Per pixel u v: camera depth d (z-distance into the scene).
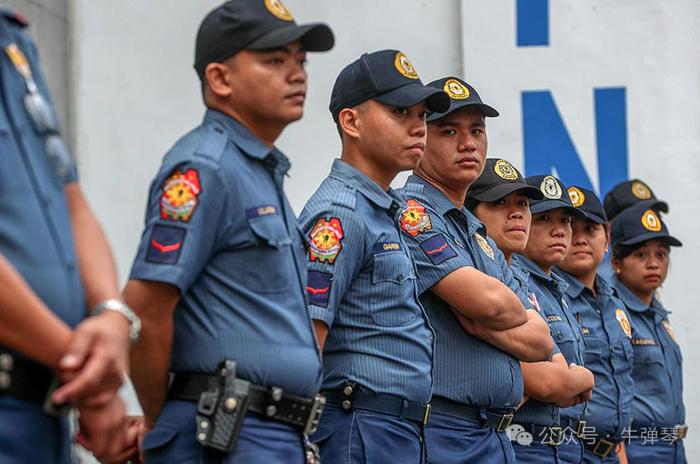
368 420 8.70
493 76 15.74
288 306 7.10
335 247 8.51
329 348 8.78
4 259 5.16
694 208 16.23
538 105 15.88
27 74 5.61
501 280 10.34
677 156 16.16
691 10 16.20
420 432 8.98
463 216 10.13
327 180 8.98
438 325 9.65
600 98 16.03
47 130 5.62
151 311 6.73
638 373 14.56
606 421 13.19
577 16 15.97
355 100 9.03
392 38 15.17
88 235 5.79
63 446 5.62
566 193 12.57
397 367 8.78
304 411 7.05
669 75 16.16
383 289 8.78
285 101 7.19
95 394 5.32
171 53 14.32
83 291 5.64
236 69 7.16
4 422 5.29
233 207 6.95
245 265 6.97
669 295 16.50
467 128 10.18
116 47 14.23
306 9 14.95
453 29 15.45
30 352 5.17
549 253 12.44
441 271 9.45
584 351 12.98
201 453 6.80
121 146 14.20
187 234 6.73
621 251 14.90
